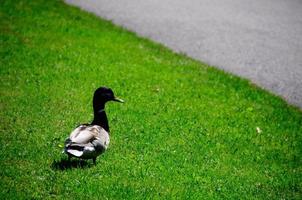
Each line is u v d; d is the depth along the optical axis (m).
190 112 15.12
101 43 20.11
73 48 19.39
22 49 18.94
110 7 24.83
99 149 10.81
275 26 22.47
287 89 17.38
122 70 17.81
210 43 20.78
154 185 11.20
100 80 16.88
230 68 18.77
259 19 23.28
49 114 14.30
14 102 14.94
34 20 22.06
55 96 15.51
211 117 14.95
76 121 14.03
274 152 13.38
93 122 12.09
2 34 20.19
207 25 22.58
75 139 10.45
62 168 11.53
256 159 12.91
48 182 10.95
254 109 15.73
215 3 25.50
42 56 18.44
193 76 17.78
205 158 12.67
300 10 24.53
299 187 11.87
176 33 21.72
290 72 18.48
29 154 12.05
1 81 16.34
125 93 16.06
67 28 21.34
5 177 11.04
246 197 11.16
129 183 11.18
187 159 12.50
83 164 11.75
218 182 11.66
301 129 14.75
